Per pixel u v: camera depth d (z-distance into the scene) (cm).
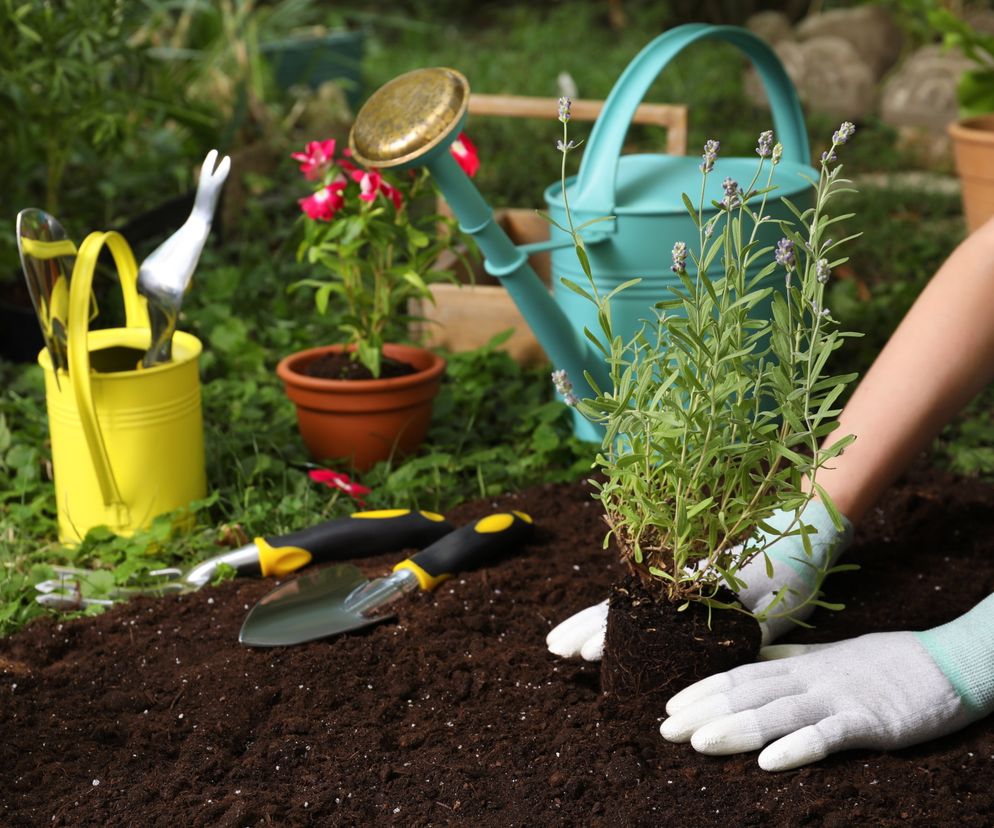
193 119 363
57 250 201
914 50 610
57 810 147
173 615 194
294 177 427
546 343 230
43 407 268
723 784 149
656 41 231
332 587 197
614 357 152
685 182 235
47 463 241
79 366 198
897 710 154
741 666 159
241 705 168
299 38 570
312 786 152
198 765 156
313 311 326
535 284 222
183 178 390
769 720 152
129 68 366
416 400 241
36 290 201
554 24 739
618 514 160
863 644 163
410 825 145
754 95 596
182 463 218
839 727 151
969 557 207
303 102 521
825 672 158
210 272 329
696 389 146
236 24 491
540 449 244
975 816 143
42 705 170
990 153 324
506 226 326
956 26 384
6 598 202
